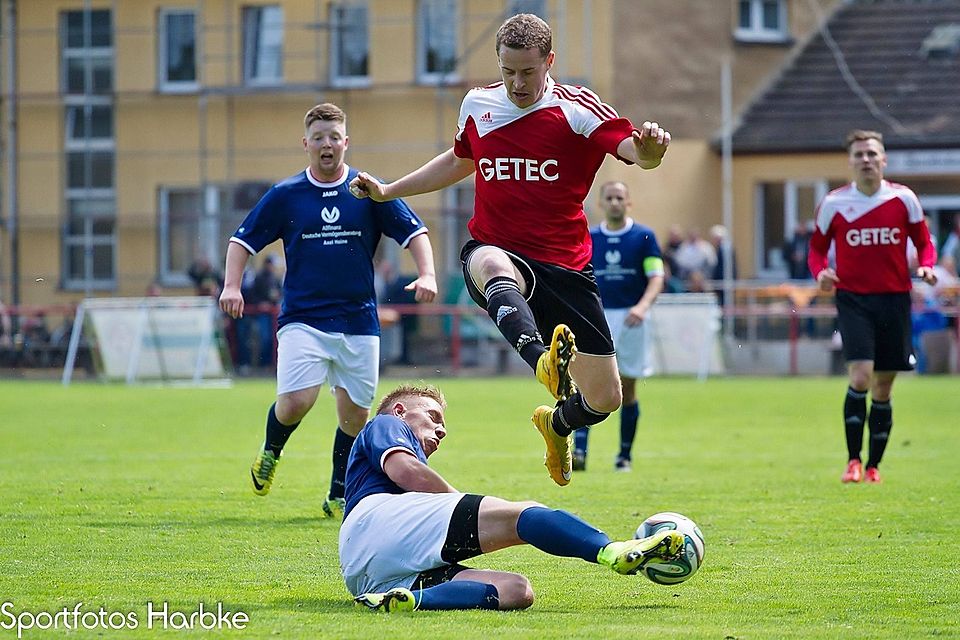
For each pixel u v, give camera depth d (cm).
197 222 6247
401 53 6175
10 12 6419
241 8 6325
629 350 2292
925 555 1427
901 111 6069
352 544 1154
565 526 1092
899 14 6431
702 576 1314
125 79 6378
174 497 1897
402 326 5416
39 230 6375
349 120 6219
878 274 2089
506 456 2455
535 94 1269
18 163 6406
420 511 1134
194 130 6316
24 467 2280
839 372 5172
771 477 2152
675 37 6053
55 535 1552
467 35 6072
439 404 1243
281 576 1310
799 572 1331
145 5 6350
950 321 5094
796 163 6050
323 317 1731
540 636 1038
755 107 6209
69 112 6391
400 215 1761
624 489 1988
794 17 6331
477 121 1290
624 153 1233
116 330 4853
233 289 1744
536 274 1269
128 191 6356
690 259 5256
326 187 1744
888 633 1065
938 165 5894
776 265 6131
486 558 1426
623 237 2375
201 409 3631
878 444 2091
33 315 5516
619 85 5944
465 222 5972
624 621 1103
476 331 5412
